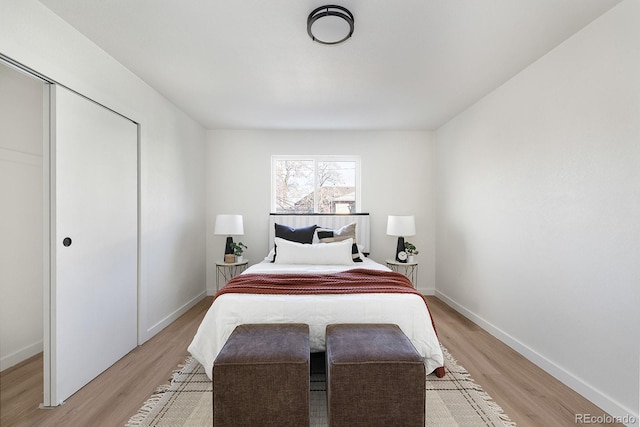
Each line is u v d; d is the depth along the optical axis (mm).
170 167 3338
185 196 3725
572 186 2094
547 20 1907
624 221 1751
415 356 1641
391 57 2363
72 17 1887
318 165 4555
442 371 2203
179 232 3561
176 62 2453
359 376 1586
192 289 3947
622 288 1763
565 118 2146
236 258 4090
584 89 1993
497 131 2938
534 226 2449
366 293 2291
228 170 4422
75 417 1772
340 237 3871
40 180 2604
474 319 3354
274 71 2605
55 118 1888
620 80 1766
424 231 4469
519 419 1764
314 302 2172
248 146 4434
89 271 2152
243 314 2135
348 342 1773
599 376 1892
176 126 3473
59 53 1896
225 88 2963
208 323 2199
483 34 2055
